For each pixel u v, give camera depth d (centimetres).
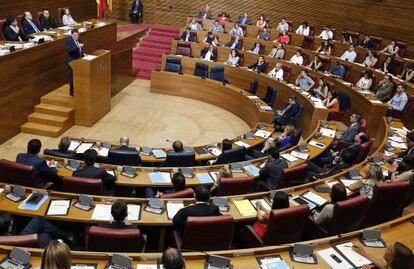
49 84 1003
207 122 1117
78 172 547
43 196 492
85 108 969
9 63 834
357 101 1080
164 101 1253
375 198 515
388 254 357
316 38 1496
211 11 1842
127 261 361
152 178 602
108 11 1908
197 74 1323
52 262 302
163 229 484
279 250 404
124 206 402
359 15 1611
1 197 483
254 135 855
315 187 579
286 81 1270
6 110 851
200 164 733
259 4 1780
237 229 523
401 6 1477
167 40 1692
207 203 457
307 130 1050
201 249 430
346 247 420
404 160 639
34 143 575
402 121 1054
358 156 726
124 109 1139
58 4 1520
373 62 1335
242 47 1503
